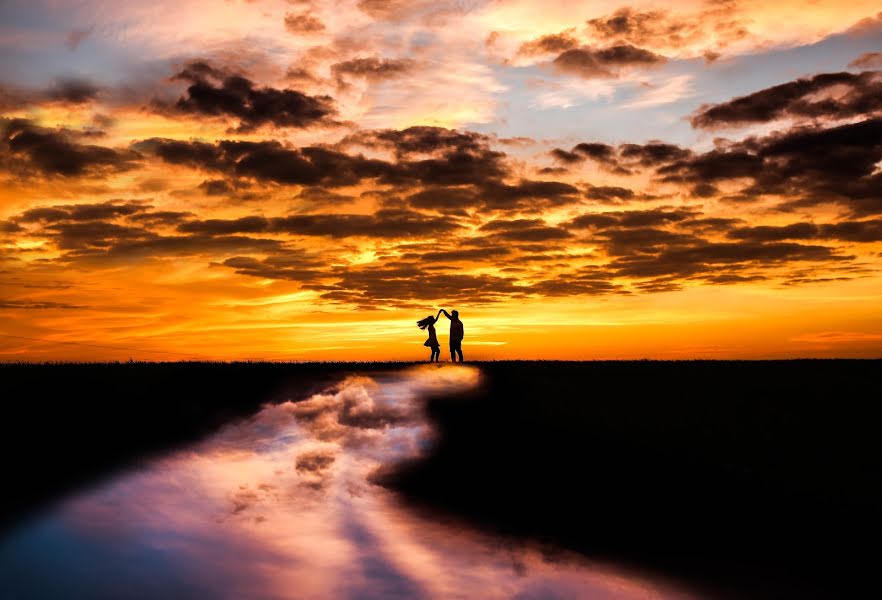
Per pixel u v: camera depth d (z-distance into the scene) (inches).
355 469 572.4
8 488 485.7
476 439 638.5
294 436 636.1
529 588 385.7
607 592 381.1
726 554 431.5
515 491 530.3
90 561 402.3
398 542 444.1
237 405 708.0
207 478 539.2
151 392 727.7
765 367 936.9
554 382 820.0
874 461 578.2
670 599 374.0
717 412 706.8
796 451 601.3
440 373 861.2
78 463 542.3
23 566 389.1
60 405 663.8
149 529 450.0
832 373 885.2
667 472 561.9
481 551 430.9
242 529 458.3
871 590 386.9
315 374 829.2
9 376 744.3
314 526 466.6
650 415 697.0
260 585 382.6
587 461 585.6
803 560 420.2
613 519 481.4
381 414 698.8
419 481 551.2
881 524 468.4
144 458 563.5
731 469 565.0
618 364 948.0
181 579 386.6
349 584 386.0
